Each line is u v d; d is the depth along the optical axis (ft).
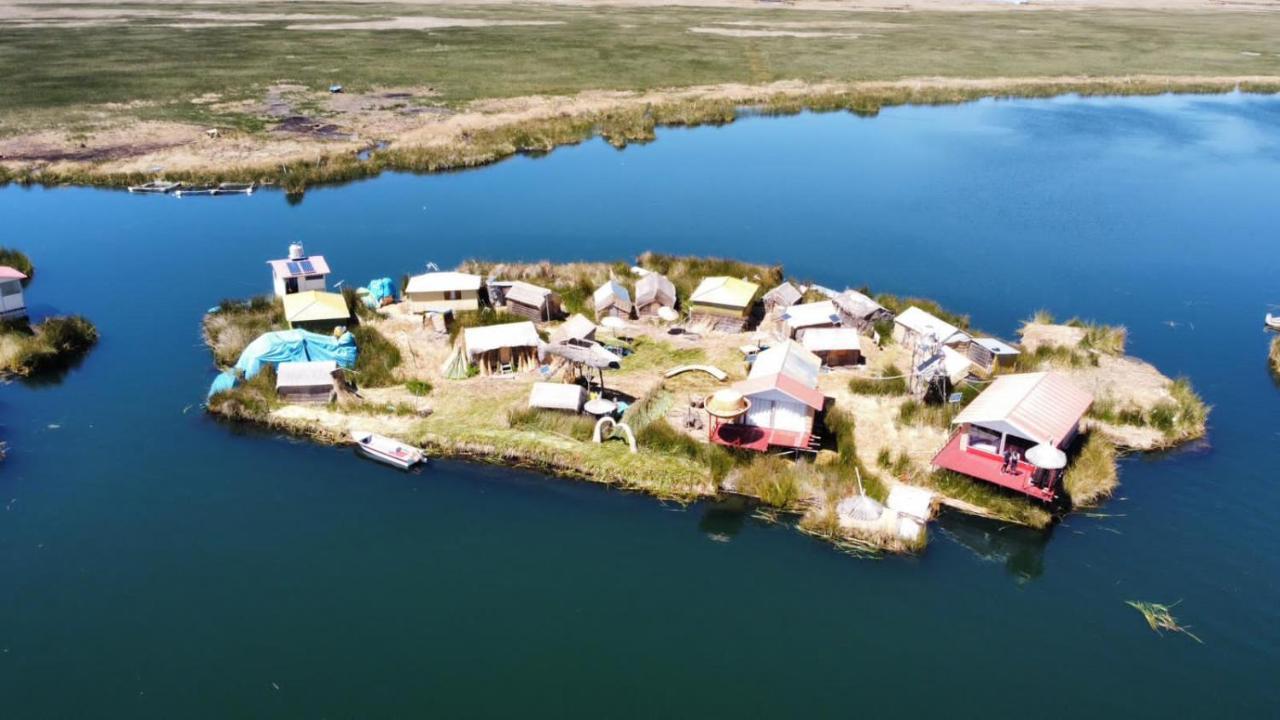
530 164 260.21
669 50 443.32
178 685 78.95
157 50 409.69
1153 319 162.91
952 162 265.95
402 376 132.16
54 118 278.26
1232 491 109.40
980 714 76.69
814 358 128.88
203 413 124.16
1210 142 294.25
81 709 76.28
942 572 94.48
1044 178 250.57
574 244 197.36
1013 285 177.68
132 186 226.79
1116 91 374.63
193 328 152.35
